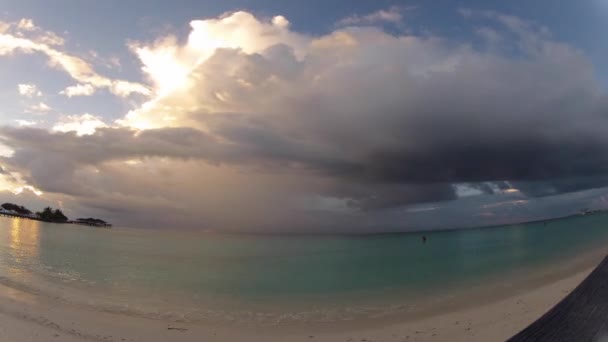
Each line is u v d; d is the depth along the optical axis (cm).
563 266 2531
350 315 1509
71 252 3919
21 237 5338
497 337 983
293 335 1174
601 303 351
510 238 6781
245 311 1608
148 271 3022
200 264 3775
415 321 1326
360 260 4319
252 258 4684
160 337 1078
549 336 285
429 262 3725
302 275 3042
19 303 1370
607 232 6059
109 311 1440
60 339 934
